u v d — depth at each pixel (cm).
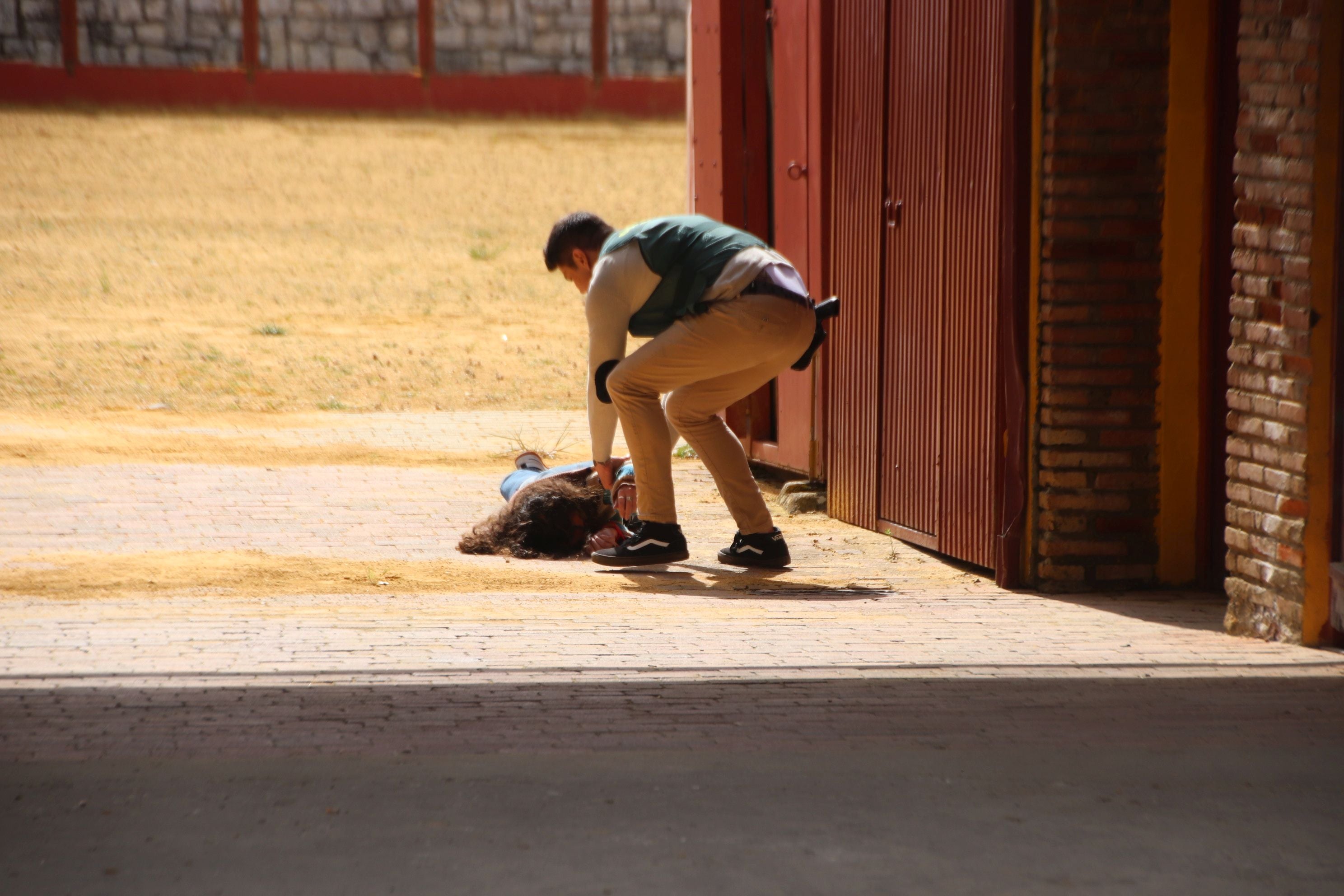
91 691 1603
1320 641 1992
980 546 2702
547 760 1360
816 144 3316
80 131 13662
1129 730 1495
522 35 16862
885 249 3000
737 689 1656
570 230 2695
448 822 1205
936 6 2755
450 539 2969
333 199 10781
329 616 2178
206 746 1395
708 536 3081
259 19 16200
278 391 4962
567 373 5494
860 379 3136
